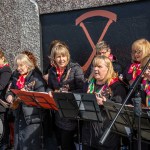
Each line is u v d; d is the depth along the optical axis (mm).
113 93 4656
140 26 5891
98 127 4656
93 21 6328
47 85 5535
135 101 3697
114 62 5621
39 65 6832
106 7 6195
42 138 5449
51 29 6773
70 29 6574
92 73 4957
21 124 5539
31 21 6879
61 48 5305
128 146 4988
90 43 6367
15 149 5637
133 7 5941
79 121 5242
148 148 4672
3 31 7168
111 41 6160
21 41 6980
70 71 5320
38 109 5438
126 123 4113
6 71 6293
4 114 6344
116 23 6102
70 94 4543
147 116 3906
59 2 6598
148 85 4629
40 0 6785
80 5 6395
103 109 4613
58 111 4922
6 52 7145
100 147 4691
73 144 5453
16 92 5211
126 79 5273
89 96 4379
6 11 7105
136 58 5102
